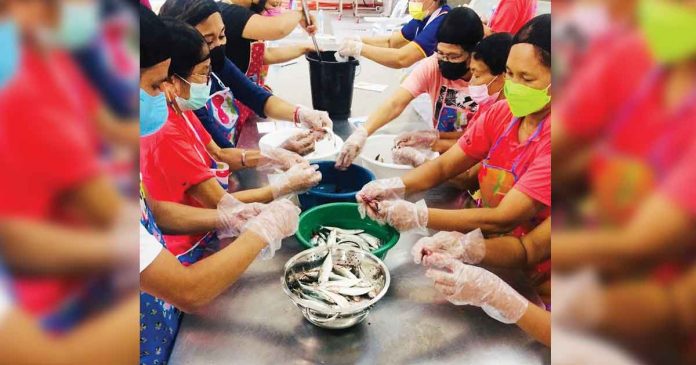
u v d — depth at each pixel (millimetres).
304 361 995
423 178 1695
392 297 1203
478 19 1875
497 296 1062
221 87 2096
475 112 2043
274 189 1605
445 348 1037
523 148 1397
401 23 4344
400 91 2154
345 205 1485
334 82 2498
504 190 1512
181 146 1404
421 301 1189
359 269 1227
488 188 1583
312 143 2031
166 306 1106
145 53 1065
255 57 2654
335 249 1258
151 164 1329
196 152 1484
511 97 1294
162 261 975
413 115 2736
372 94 3047
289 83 3217
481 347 1042
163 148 1348
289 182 1606
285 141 2023
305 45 2961
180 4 1776
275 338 1058
